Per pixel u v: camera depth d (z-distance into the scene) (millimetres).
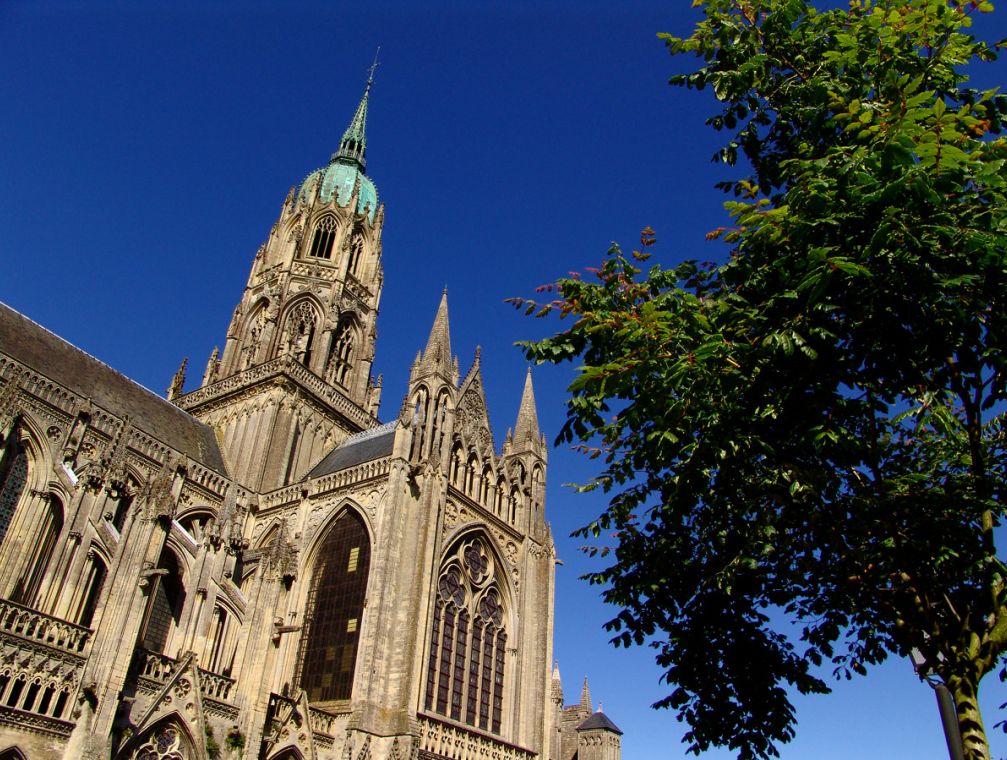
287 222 91688
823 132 20016
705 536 21922
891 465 22328
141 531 40188
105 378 63500
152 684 39125
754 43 21516
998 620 16500
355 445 73875
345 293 87500
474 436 67500
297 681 53688
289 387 73250
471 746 54812
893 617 19875
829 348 17906
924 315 16750
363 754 47094
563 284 21703
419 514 57469
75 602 39969
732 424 18438
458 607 59438
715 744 22250
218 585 46781
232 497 51906
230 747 41156
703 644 21953
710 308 19406
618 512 22266
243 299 87562
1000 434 21094
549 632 67375
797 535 21297
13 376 49406
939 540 18172
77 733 34812
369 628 51781
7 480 46844
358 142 106312
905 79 17078
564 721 98688
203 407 76500
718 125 22406
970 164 16531
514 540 68250
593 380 19469
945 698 17438
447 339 67750
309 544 59781
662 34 22359
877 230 15656
